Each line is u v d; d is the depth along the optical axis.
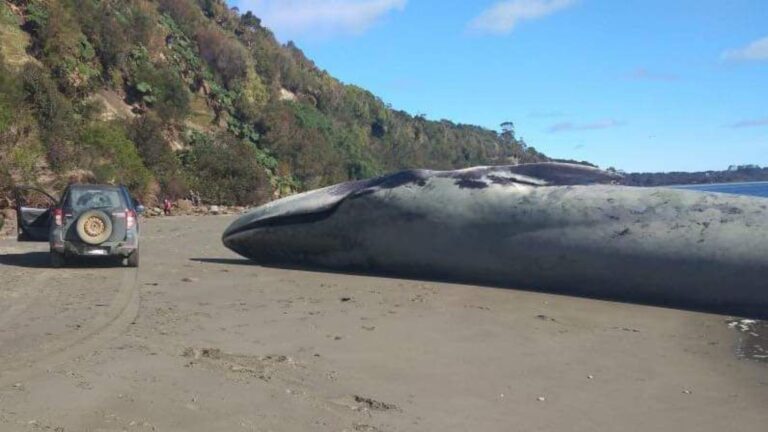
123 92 38.78
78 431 4.33
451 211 10.84
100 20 37.91
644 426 4.73
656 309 9.12
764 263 8.68
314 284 10.54
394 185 11.45
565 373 5.94
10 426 4.39
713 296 9.06
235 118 49.31
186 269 12.09
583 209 9.99
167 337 6.88
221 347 6.54
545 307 8.96
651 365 6.27
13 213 22.34
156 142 36.31
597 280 9.84
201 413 4.71
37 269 11.88
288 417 4.70
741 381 5.83
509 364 6.18
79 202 12.20
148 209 31.83
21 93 28.28
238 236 13.07
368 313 8.28
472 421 4.74
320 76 79.19
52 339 6.70
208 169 40.47
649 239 9.44
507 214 10.45
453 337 7.13
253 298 9.23
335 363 6.07
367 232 11.63
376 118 85.00
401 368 5.96
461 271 10.95
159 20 47.44
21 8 34.03
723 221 9.23
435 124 104.50
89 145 31.02
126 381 5.36
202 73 47.94
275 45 69.88
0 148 25.78
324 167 54.91
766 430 4.69
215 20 62.50
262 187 42.62
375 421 4.68
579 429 4.64
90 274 11.33
